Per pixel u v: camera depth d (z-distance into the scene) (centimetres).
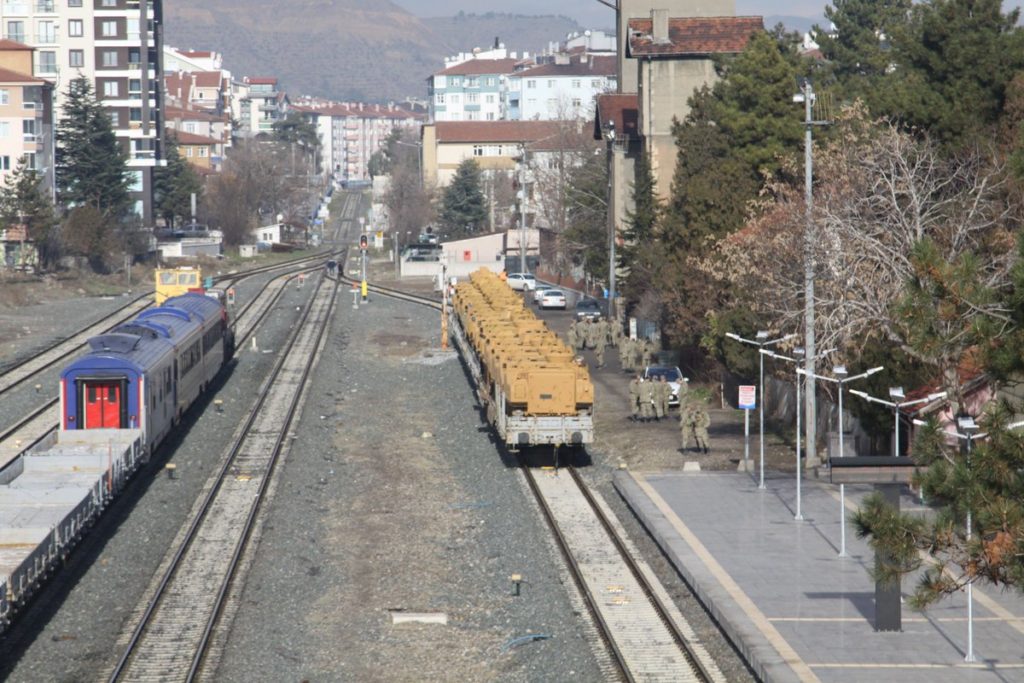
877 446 5931
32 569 3828
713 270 7362
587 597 4147
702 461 6262
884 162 6262
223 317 9688
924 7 9869
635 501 5375
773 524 4969
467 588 4328
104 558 4709
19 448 6769
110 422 6100
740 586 4144
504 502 5528
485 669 3562
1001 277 5025
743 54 9375
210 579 4422
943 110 7138
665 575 4431
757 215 8006
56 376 9388
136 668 3559
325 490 5844
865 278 5638
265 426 7450
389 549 4809
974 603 3978
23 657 3666
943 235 5622
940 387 5109
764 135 9150
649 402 7488
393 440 7081
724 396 8056
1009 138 6631
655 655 3619
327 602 4181
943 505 3241
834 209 5981
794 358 6506
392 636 3841
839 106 8944
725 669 3516
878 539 2978
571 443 6100
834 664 3434
